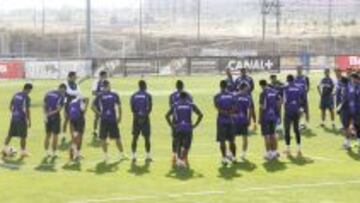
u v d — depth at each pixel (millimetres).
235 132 59531
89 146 67438
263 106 60031
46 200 45562
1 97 112625
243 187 49969
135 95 58969
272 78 66625
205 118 88750
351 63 176875
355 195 47688
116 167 57188
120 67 156500
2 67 148500
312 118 89375
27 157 61219
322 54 180625
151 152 64562
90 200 45594
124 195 47125
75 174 54312
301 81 77250
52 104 60438
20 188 49094
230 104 57375
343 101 67438
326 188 49906
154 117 89875
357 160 61594
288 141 62719
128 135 75125
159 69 160875
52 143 63500
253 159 61125
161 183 51188
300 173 55375
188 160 60438
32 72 149625
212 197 46625
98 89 68312
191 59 164125
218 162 59625
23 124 60469
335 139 73438
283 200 45906
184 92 56594
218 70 164875
